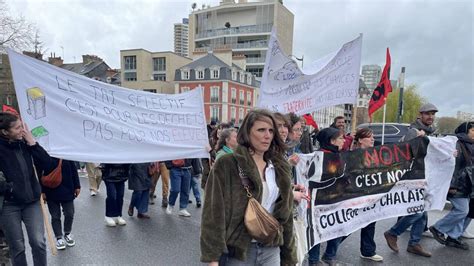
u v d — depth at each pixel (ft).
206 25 211.61
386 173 13.29
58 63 165.27
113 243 14.70
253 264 6.53
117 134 14.10
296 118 12.70
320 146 13.28
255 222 6.10
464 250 14.44
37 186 9.95
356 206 12.74
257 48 193.88
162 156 15.43
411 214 13.65
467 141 14.10
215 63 140.77
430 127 16.46
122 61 159.84
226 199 6.28
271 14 194.59
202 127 16.75
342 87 16.98
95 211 19.81
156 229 16.75
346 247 14.74
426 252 13.69
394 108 137.18
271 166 6.81
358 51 17.19
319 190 11.96
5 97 92.53
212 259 6.10
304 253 9.86
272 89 14.53
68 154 12.55
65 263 12.53
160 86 149.69
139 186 18.03
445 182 14.25
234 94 143.13
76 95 13.05
